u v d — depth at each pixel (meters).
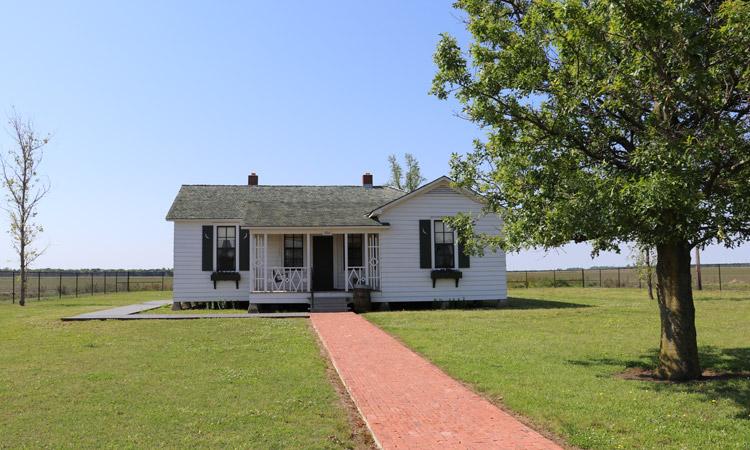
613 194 8.03
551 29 9.11
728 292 31.47
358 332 16.03
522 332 15.66
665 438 6.66
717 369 10.48
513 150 10.08
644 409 7.86
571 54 8.82
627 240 9.39
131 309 24.23
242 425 7.37
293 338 15.14
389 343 14.20
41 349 13.56
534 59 9.51
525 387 9.25
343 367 11.31
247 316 19.91
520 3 10.57
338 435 7.07
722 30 7.04
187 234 25.38
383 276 23.89
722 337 14.13
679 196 7.35
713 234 9.02
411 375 10.58
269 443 6.68
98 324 18.20
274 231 23.31
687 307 9.81
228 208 26.34
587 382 9.55
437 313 20.77
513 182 10.40
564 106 9.12
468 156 11.09
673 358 9.78
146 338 15.20
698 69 7.45
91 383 9.79
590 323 17.38
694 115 8.97
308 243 23.73
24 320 20.11
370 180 31.11
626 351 12.55
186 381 9.95
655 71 8.00
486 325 17.19
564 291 37.84
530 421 7.61
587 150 9.66
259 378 10.22
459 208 24.56
